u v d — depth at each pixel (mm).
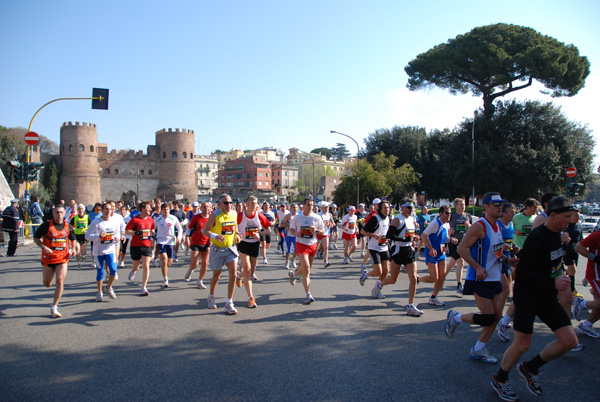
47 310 7234
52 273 6883
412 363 4824
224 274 11352
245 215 8250
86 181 77188
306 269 7801
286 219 12250
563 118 35531
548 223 4039
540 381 4391
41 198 61312
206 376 4418
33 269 11945
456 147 39219
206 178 135625
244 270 7465
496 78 37719
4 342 5523
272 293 8688
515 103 36688
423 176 52219
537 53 33625
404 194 50375
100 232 7855
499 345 5527
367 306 7570
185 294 8594
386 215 8188
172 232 9570
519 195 36469
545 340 5684
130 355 5047
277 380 4320
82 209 13383
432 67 37688
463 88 40781
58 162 77875
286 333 5938
